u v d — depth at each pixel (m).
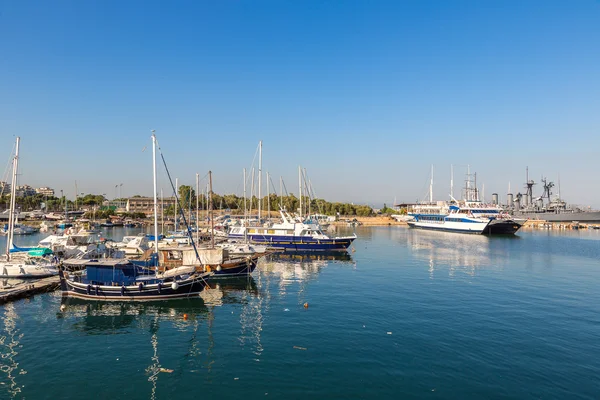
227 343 25.84
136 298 35.72
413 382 20.38
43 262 47.47
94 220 147.50
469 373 21.34
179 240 74.25
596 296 38.41
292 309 33.47
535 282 45.31
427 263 60.38
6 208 193.00
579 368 21.98
